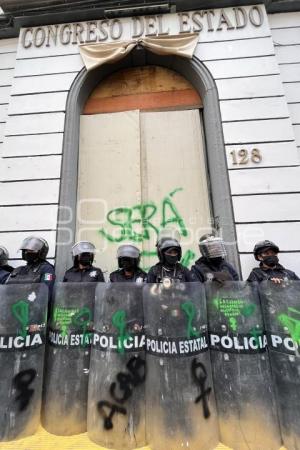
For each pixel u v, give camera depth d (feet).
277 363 6.80
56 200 12.71
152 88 15.17
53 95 14.08
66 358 7.45
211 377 6.98
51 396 7.27
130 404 6.75
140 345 7.20
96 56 14.28
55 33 14.94
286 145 12.36
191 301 7.14
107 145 14.40
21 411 6.90
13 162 13.30
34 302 7.61
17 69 14.57
